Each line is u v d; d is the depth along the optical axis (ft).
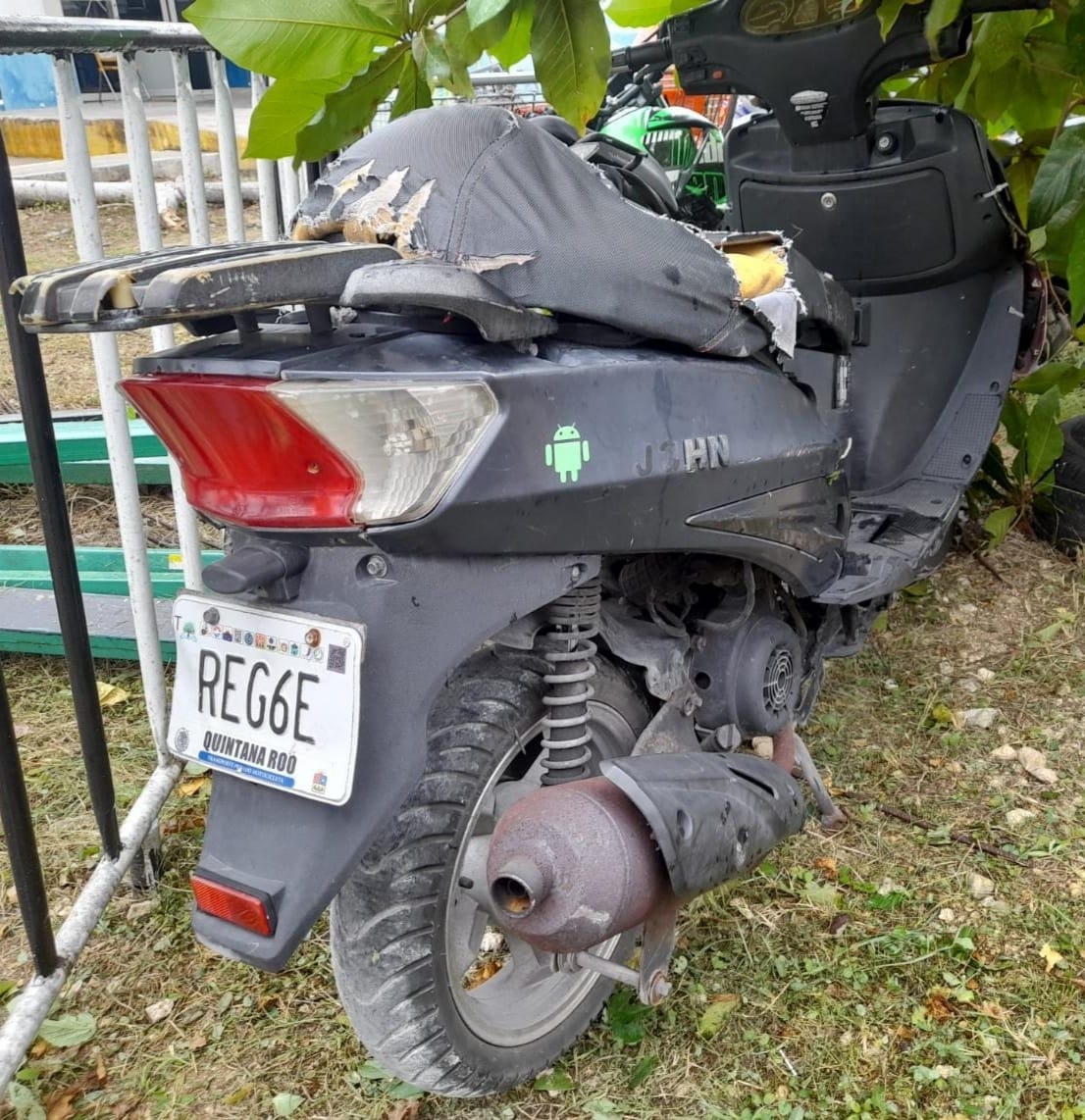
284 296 4.09
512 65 7.84
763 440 6.05
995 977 6.72
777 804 5.80
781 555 6.49
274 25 6.18
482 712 5.33
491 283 4.79
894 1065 6.17
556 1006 6.14
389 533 4.39
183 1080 6.24
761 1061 6.23
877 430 10.27
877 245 9.95
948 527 9.66
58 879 7.75
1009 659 10.23
